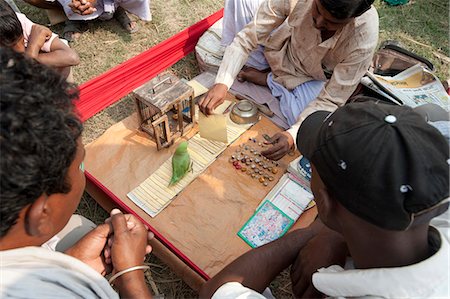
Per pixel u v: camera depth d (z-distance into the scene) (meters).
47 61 1.97
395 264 0.72
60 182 0.73
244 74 2.25
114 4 2.73
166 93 1.74
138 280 1.05
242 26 2.35
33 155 0.64
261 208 1.70
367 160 0.67
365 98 1.88
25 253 0.74
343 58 1.89
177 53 2.60
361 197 0.68
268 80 2.20
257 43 2.10
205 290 1.12
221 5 3.20
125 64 2.32
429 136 0.68
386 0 3.17
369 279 0.71
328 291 0.80
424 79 2.07
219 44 2.47
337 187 0.72
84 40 2.81
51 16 2.81
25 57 0.71
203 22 2.66
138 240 1.13
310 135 0.93
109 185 1.78
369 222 0.69
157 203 1.71
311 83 2.13
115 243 1.08
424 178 0.64
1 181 0.62
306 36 1.93
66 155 0.70
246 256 1.16
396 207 0.65
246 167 1.84
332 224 0.81
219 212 1.71
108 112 2.35
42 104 0.66
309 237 1.21
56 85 0.72
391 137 0.67
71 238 1.27
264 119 2.09
